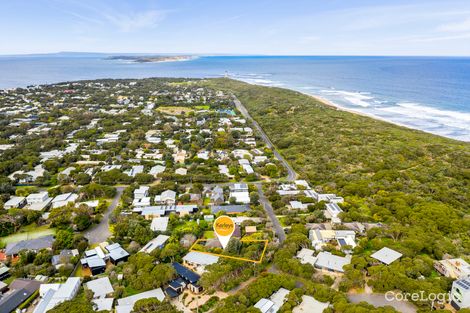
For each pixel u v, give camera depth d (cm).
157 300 6762
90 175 14225
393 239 9512
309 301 6931
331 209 10975
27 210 10862
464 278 7106
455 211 10675
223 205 11681
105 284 7512
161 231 9850
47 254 8612
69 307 6456
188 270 7962
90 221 10525
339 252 8675
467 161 14912
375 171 14788
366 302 6700
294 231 9688
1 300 7106
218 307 6625
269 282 7294
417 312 6644
